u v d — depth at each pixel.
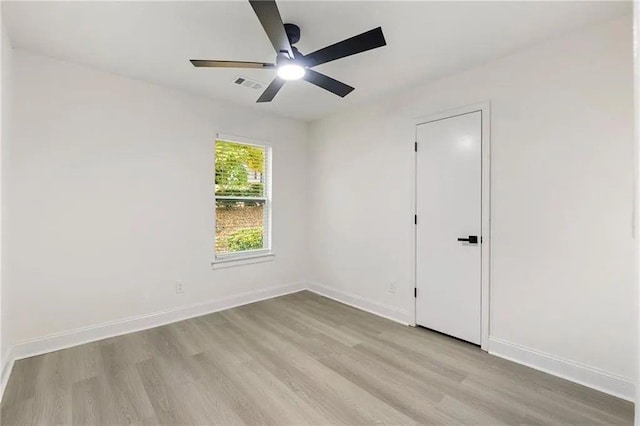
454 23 2.09
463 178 2.82
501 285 2.58
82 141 2.77
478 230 2.72
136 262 3.08
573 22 2.07
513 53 2.48
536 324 2.38
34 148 2.54
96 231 2.85
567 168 2.23
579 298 2.18
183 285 3.41
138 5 1.92
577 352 2.19
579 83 2.17
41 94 2.57
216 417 1.84
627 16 1.99
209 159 3.59
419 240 3.18
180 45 2.41
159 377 2.25
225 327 3.18
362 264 3.79
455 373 2.31
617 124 2.03
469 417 1.84
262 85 3.18
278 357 2.55
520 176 2.46
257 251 4.11
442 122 2.97
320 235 4.40
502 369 2.37
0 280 1.99
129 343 2.79
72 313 2.73
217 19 2.08
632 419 1.82
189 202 3.44
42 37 2.29
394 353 2.63
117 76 2.94
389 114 3.46
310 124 4.55
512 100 2.50
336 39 2.28
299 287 4.53
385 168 3.51
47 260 2.61
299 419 1.82
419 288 3.20
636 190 0.46
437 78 2.98
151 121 3.16
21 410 1.88
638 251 0.46
